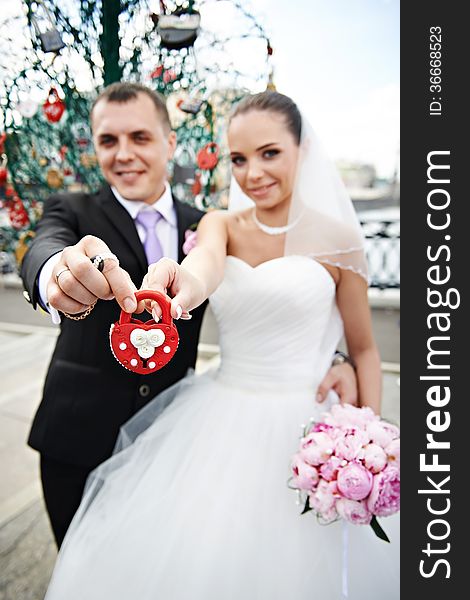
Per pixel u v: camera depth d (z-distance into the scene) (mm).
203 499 1181
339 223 1353
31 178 1814
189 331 1543
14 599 1847
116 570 1145
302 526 1152
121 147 1366
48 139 1768
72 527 1317
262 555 1104
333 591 1092
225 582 1074
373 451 1042
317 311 1348
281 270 1310
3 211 2021
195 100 1601
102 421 1487
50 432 1498
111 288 714
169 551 1116
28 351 4914
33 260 1062
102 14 1503
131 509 1222
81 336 1502
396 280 6492
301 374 1376
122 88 1370
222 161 1796
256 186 1270
